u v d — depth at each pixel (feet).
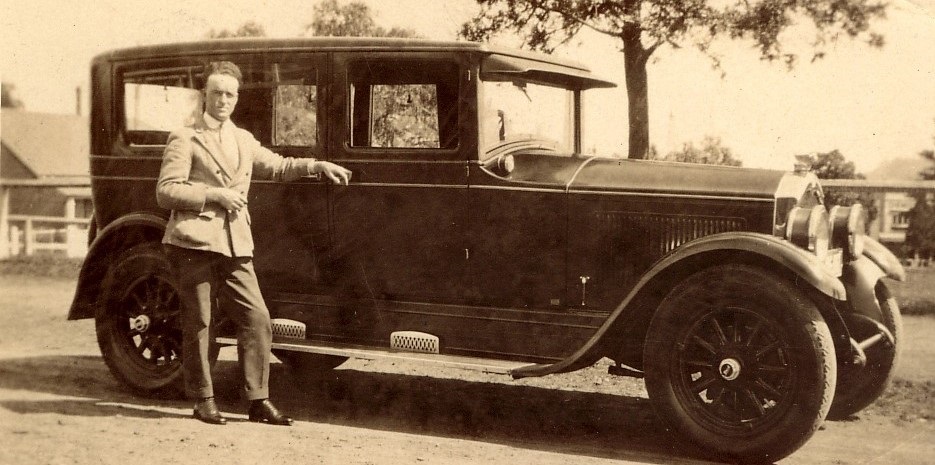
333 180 12.49
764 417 10.10
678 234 11.43
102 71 14.40
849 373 12.81
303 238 13.17
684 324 10.56
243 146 12.21
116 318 13.98
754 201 11.07
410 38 12.55
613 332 11.07
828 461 10.65
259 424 11.98
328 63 12.84
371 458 10.07
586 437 11.87
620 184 11.73
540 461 10.28
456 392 14.92
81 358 17.25
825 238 11.09
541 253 11.99
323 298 13.20
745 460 10.21
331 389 15.10
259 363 12.10
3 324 20.70
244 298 11.98
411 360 11.95
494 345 12.25
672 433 11.18
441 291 12.50
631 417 13.16
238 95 13.50
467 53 12.09
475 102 12.11
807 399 9.79
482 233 12.21
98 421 11.68
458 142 12.27
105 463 9.38
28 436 10.64
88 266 14.05
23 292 24.50
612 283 11.73
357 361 18.24
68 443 10.27
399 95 12.53
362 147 12.79
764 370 10.19
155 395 13.55
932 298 21.22
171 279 13.39
